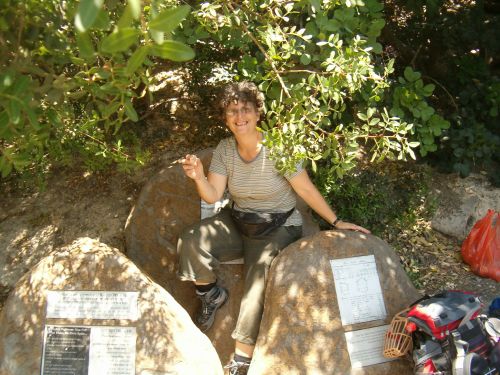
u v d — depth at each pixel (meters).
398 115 4.54
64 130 3.90
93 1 1.43
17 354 3.46
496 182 5.09
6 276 4.43
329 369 3.57
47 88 2.49
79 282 3.56
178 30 3.74
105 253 3.63
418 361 3.28
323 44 3.47
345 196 4.75
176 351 3.45
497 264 4.59
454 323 3.27
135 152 4.77
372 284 3.77
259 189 3.81
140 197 4.45
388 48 5.68
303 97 3.34
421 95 4.60
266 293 3.79
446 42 5.16
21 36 2.36
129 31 1.65
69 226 4.64
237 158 3.82
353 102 4.78
